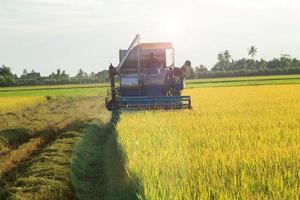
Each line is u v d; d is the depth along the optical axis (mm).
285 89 50688
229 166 10656
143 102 23812
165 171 10523
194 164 10961
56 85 123938
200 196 8773
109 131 23516
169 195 9070
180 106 23672
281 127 16594
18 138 21797
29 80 132125
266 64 169750
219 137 14781
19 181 12617
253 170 10328
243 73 123375
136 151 12953
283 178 9742
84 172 15062
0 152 18266
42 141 20688
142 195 9484
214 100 34094
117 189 12547
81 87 100625
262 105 27047
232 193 8781
